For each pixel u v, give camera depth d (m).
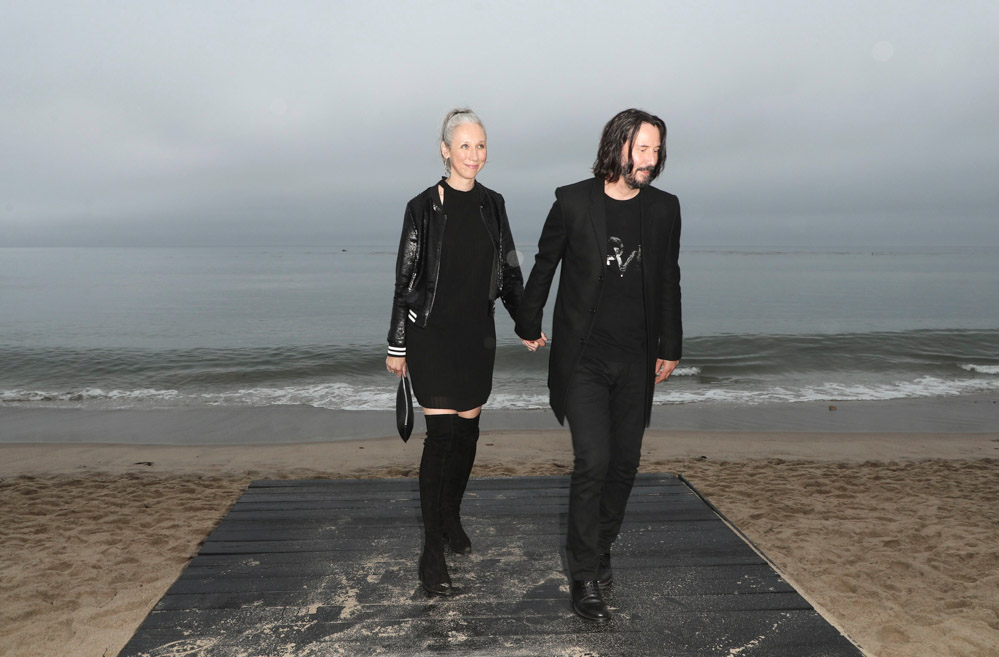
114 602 4.07
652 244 2.30
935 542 5.08
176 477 7.45
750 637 2.16
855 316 29.27
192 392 13.06
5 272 81.50
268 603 2.39
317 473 7.67
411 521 3.19
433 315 2.48
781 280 57.81
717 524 3.11
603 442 2.26
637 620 2.27
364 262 126.69
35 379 14.51
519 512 3.30
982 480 7.08
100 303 35.72
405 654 2.07
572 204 2.30
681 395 12.64
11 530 5.57
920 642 3.54
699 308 33.12
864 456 8.42
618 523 2.49
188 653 2.08
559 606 2.36
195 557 2.79
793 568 4.56
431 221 2.47
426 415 2.54
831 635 2.18
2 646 3.53
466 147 2.37
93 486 7.05
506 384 13.68
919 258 145.50
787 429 10.07
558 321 2.40
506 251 2.59
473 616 2.29
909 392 12.98
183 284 54.81
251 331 23.78
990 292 43.88
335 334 22.92
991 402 12.03
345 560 2.75
